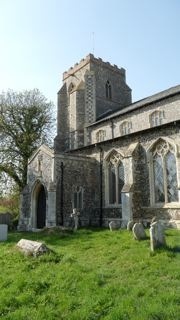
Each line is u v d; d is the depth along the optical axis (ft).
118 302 21.09
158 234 34.01
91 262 32.35
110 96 119.44
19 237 56.59
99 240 44.37
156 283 24.11
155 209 57.98
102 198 71.05
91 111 107.76
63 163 69.41
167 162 57.93
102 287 24.08
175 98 73.31
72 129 111.14
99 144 73.92
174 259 29.78
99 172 73.20
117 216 66.59
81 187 71.51
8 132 101.81
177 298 20.72
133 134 64.39
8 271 29.40
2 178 100.53
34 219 75.46
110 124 92.17
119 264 30.76
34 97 108.58
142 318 18.51
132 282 24.82
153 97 86.89
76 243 44.11
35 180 74.59
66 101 122.93
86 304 21.27
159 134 59.41
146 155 61.52
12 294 23.77
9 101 105.50
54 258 32.12
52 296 23.11
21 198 79.77
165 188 57.41
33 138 102.58
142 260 30.48
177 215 53.88
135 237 39.70
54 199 65.16
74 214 62.64
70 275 26.55
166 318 18.45
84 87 110.93
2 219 87.25
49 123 112.37
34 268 29.91
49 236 53.01
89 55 115.96
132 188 59.98
